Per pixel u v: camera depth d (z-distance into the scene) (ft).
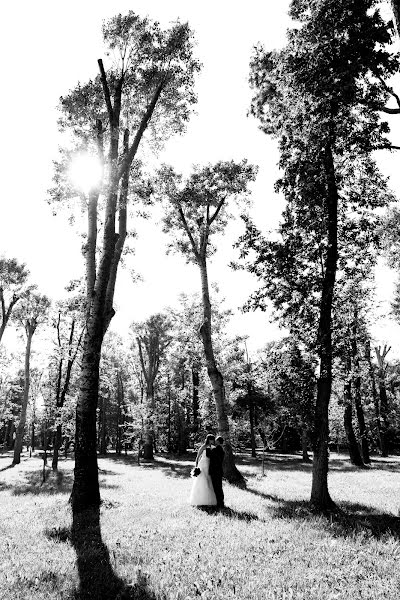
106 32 48.75
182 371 184.44
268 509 34.24
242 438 154.20
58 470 94.02
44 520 30.07
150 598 15.38
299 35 35.68
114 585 16.58
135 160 56.59
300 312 39.29
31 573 17.92
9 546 22.33
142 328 152.25
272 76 40.24
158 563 19.19
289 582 16.56
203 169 76.54
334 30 31.96
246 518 30.17
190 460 142.41
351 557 20.16
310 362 39.09
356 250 41.81
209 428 127.03
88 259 48.83
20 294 122.11
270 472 88.43
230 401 122.72
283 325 40.40
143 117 49.42
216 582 16.74
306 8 35.65
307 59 33.30
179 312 116.98
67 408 83.97
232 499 41.65
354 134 34.91
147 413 119.03
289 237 41.09
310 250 40.47
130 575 17.70
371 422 157.28
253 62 42.50
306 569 18.29
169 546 22.06
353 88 30.89
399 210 69.41
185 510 33.83
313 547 21.93
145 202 55.26
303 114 36.42
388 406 161.68
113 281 45.85
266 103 42.78
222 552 20.80
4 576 17.38
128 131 52.90
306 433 38.34
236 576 17.40
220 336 107.55
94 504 34.45
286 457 147.13
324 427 37.47
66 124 55.06
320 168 39.52
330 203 40.98
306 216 41.91
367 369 88.84
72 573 18.01
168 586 16.43
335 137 35.55
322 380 38.14
